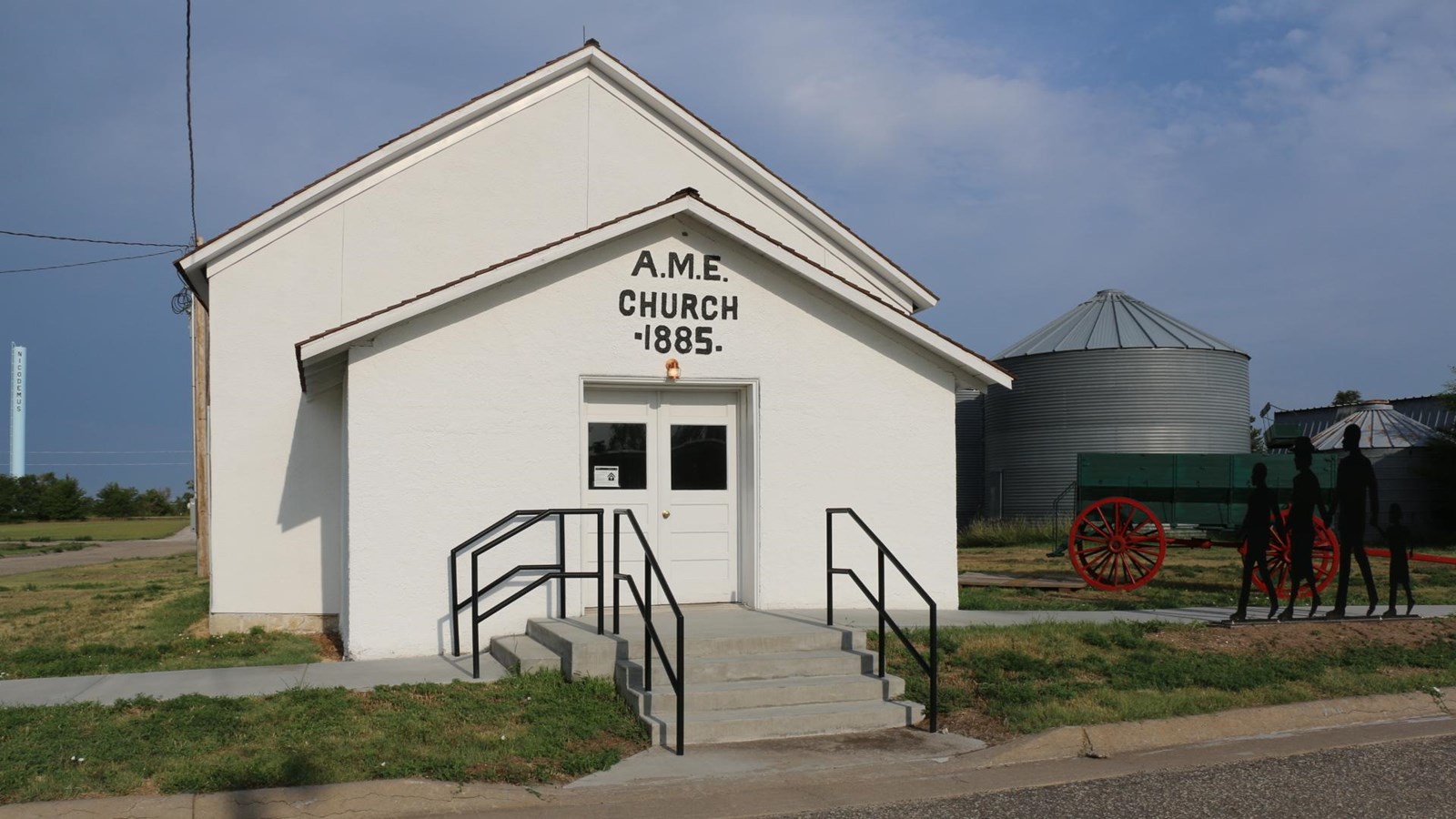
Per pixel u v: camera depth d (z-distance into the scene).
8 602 17.17
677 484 11.71
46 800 6.15
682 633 7.61
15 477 72.88
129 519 77.88
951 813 6.33
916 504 12.07
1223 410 27.34
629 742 7.84
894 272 14.92
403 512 10.36
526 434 10.75
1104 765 7.45
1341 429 30.56
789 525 11.63
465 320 10.64
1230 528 15.01
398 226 12.92
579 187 13.62
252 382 12.52
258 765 6.72
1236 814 6.30
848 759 7.51
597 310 11.08
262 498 12.51
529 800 6.54
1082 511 15.45
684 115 13.99
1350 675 9.73
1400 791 6.74
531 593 10.75
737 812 6.35
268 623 12.43
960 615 11.80
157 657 10.85
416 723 7.69
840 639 9.73
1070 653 10.08
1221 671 9.68
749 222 14.43
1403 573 11.84
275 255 12.61
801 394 11.74
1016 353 28.97
